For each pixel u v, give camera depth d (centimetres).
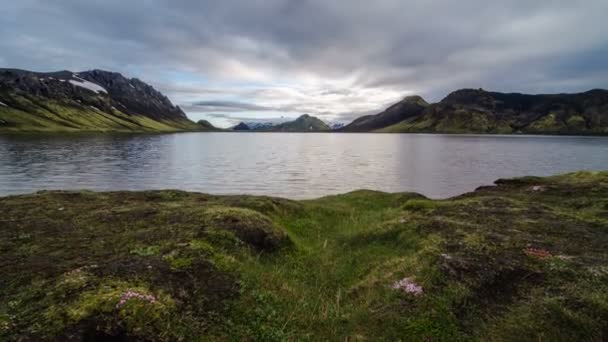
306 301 1015
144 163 7881
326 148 15325
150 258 988
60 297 738
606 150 13025
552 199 2209
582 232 1359
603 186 2309
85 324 661
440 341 802
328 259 1432
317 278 1237
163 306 756
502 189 2811
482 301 916
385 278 1117
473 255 1119
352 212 2472
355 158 10094
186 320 761
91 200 1998
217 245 1225
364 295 1051
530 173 6581
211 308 834
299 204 2483
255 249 1357
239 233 1379
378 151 13125
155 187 5009
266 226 1516
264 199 2300
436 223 1562
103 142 14550
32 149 10162
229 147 15250
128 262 947
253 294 945
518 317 829
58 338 620
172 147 13788
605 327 761
